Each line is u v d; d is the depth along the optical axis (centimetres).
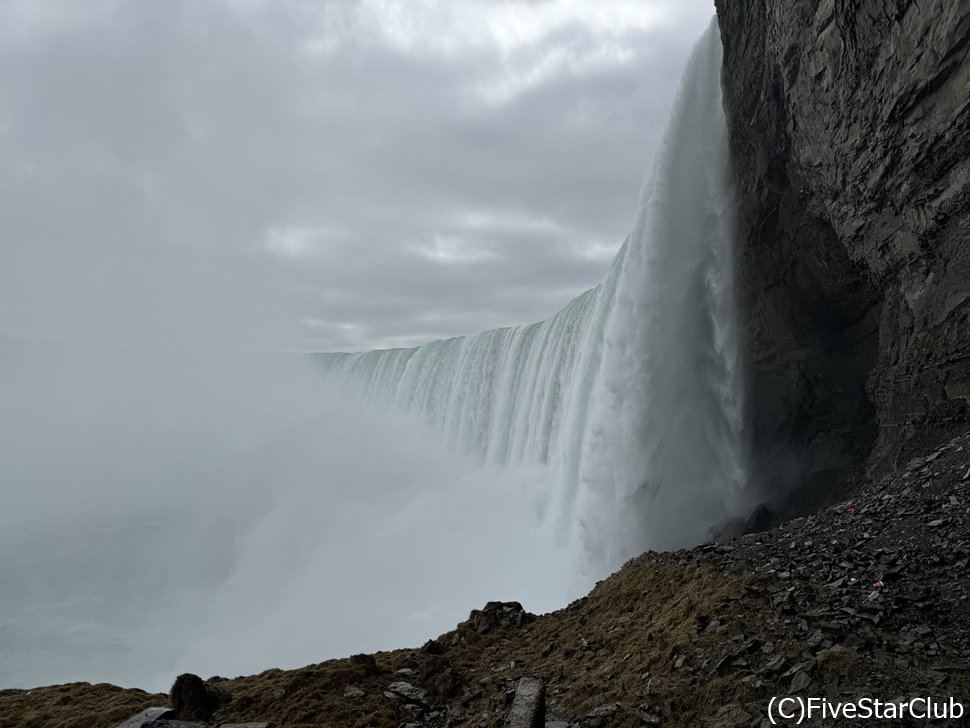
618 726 1006
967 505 1452
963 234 1980
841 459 3002
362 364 9556
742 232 3391
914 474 1781
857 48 2098
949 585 1179
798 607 1188
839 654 966
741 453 3531
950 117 1853
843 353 3038
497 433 5491
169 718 1264
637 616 1559
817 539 1619
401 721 1257
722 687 995
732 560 1633
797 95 2505
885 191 2236
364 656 1530
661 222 3562
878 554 1391
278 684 1420
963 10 1684
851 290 2800
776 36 2533
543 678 1354
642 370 3500
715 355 3572
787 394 3319
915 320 2253
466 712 1265
